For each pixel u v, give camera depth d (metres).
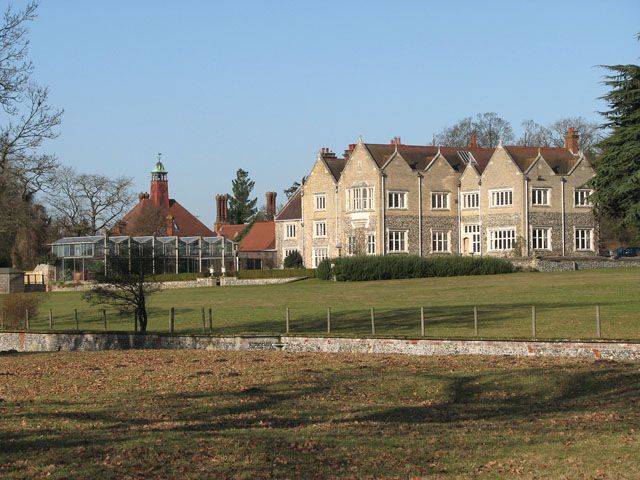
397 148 83.62
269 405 24.48
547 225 81.25
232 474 16.55
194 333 41.50
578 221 82.69
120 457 17.61
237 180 165.88
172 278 84.56
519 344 34.06
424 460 17.69
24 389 27.25
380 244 82.31
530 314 46.22
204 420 22.06
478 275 75.31
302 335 37.97
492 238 82.38
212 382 28.28
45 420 21.78
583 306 48.81
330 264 79.19
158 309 59.12
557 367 30.30
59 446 18.59
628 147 53.44
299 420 22.22
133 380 28.80
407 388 27.53
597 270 74.44
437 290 63.84
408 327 44.28
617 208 56.03
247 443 18.94
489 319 45.22
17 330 45.25
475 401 26.28
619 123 54.88
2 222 40.75
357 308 54.28
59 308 63.78
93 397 25.64
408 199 83.38
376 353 35.66
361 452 18.27
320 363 32.31
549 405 25.27
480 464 17.36
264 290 72.19
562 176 81.94
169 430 20.52
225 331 46.19
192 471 16.70
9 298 54.00
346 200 84.81
